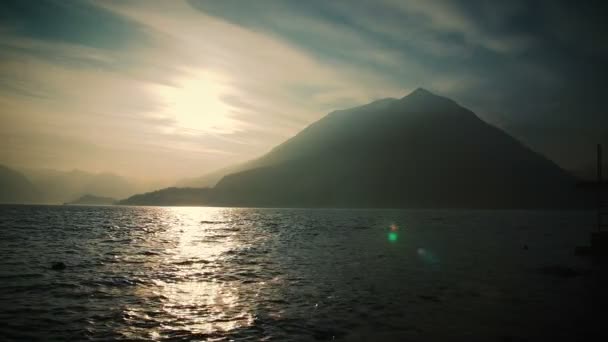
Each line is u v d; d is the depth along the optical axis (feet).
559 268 91.30
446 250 129.29
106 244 135.85
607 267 95.25
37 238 153.58
